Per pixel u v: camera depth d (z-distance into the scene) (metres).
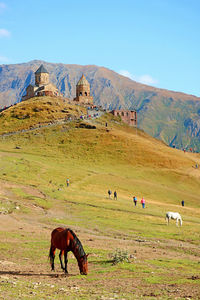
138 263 22.72
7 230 34.12
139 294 15.47
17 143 137.62
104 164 117.62
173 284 17.33
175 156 128.88
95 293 15.46
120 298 14.61
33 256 24.22
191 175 112.00
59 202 60.09
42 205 55.00
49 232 35.34
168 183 104.44
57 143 138.00
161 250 30.05
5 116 170.25
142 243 33.44
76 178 93.50
